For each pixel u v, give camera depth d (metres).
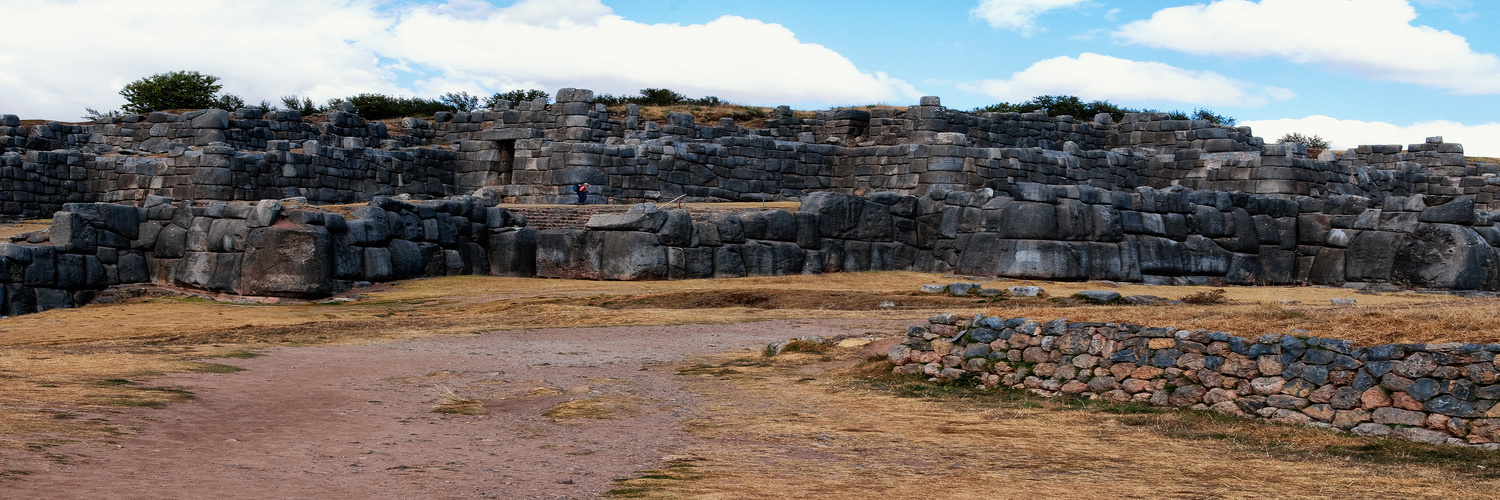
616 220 37.25
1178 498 9.34
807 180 52.22
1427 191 57.19
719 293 30.59
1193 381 14.12
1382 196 53.72
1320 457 11.31
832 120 58.69
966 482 9.98
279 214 32.53
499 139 52.53
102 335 23.94
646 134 53.78
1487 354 11.96
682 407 14.44
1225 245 39.81
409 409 13.95
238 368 17.05
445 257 37.28
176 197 44.03
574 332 23.58
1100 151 52.12
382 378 16.78
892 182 50.09
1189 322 15.37
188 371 16.16
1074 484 9.92
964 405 14.63
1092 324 15.38
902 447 11.86
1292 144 50.41
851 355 19.05
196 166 43.75
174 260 34.09
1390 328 13.73
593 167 47.53
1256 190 48.91
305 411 13.29
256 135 52.28
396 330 23.81
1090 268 37.22
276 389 15.02
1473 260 35.41
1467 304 19.64
